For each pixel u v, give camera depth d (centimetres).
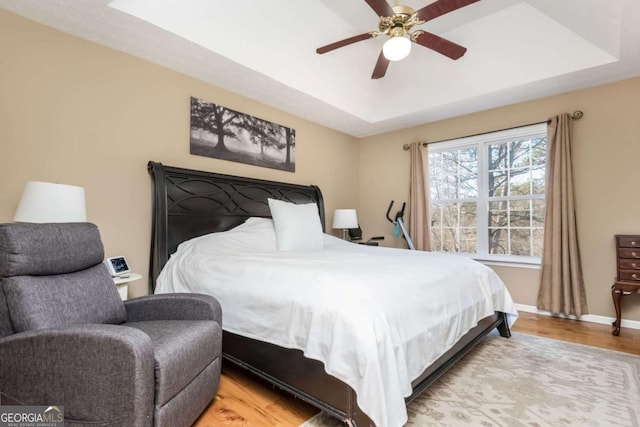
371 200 497
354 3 258
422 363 157
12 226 137
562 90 328
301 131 413
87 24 218
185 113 293
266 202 351
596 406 169
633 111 299
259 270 190
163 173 266
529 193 366
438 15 191
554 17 242
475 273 238
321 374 147
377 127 457
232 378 201
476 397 178
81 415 114
